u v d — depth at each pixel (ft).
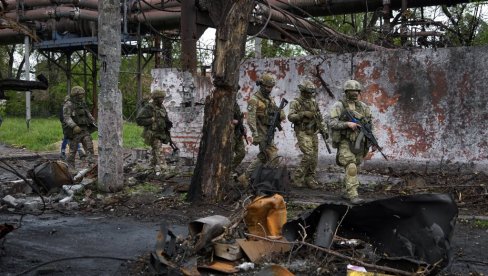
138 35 59.06
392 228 15.58
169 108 42.55
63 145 46.14
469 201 27.63
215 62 27.53
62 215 25.75
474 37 55.31
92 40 62.80
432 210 14.89
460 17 55.98
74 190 29.43
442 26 46.29
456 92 33.71
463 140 33.53
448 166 33.88
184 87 41.83
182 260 15.88
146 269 16.56
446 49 33.99
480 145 32.99
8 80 18.86
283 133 39.50
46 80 20.01
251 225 17.95
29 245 19.88
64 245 19.93
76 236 21.40
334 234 16.17
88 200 28.25
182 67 42.14
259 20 42.14
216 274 15.58
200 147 27.94
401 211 15.26
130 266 17.08
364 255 16.76
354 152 27.14
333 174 34.99
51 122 100.37
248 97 40.63
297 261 16.47
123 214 25.80
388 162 35.73
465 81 33.42
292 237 16.80
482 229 22.63
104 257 18.08
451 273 16.28
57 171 30.53
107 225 23.52
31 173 30.37
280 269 14.47
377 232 15.93
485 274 16.24
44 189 30.37
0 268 16.83
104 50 29.89
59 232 22.09
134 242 20.44
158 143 36.96
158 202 27.94
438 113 34.24
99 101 30.17
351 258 15.42
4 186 31.48
